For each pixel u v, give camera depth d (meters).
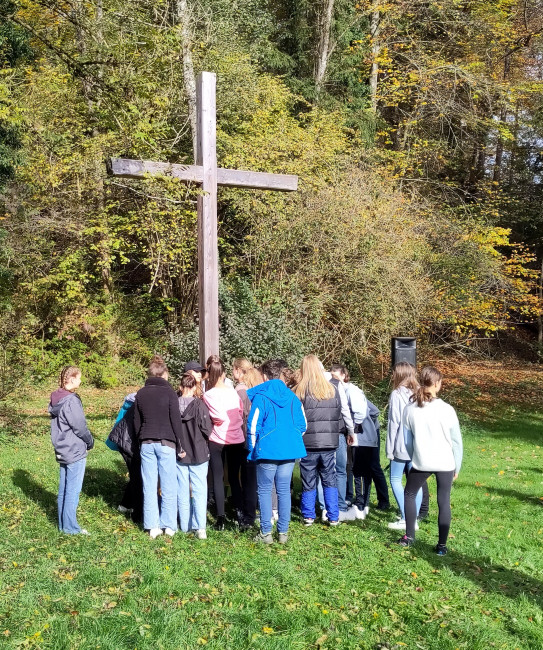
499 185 24.19
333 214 13.19
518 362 23.30
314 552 5.74
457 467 5.94
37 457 9.43
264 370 6.14
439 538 5.91
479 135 24.17
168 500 6.02
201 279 7.87
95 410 14.17
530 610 4.75
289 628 4.22
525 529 7.00
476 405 16.78
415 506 6.07
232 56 16.81
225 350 11.09
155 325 18.42
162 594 4.59
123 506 6.70
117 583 4.78
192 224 15.28
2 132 11.53
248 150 15.38
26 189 15.71
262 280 13.18
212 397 6.37
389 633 4.27
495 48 21.78
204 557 5.43
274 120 17.00
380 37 21.83
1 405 12.07
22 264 15.91
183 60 14.59
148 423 5.96
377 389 13.74
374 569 5.37
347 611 4.54
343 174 14.84
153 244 15.68
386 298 12.98
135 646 3.88
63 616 4.23
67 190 16.45
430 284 14.95
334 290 13.05
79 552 5.41
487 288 17.61
